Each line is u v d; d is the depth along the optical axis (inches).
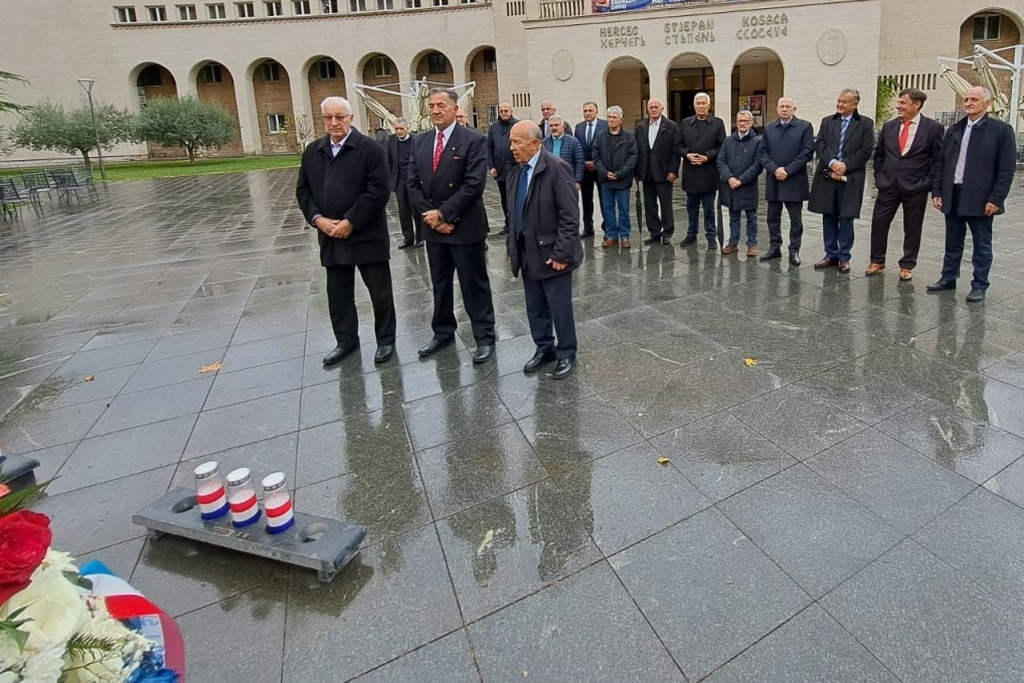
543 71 1057.5
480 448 139.7
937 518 109.2
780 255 300.5
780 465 127.0
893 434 136.3
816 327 202.7
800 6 936.3
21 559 49.9
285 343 214.4
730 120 1001.5
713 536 107.6
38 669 50.1
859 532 106.8
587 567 102.2
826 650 85.0
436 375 181.3
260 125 1742.1
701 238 354.9
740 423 144.3
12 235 515.8
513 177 171.0
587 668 84.1
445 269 193.2
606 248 333.7
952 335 190.2
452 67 1563.7
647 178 329.1
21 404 174.9
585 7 1025.5
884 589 94.5
